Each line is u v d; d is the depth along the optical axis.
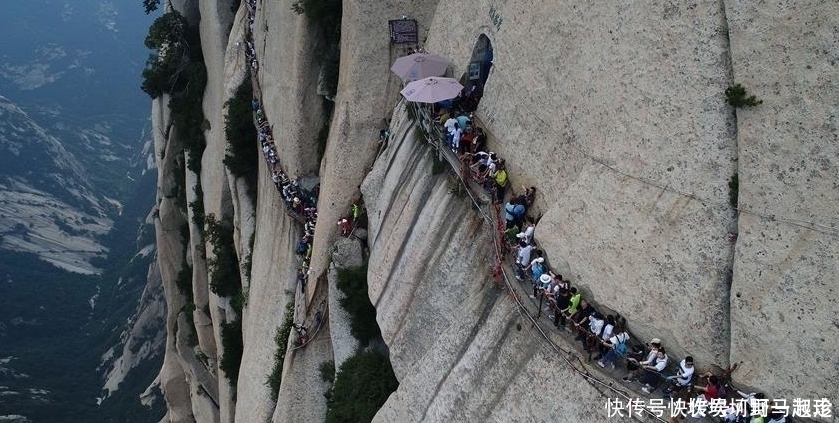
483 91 25.09
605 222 18.06
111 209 178.88
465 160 23.30
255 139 45.16
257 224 43.28
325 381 32.41
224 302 48.75
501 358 20.03
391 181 27.94
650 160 17.14
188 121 55.78
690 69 16.30
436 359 22.36
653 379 16.30
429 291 23.78
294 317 34.38
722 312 15.66
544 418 18.25
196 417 59.38
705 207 15.98
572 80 20.22
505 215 21.39
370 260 28.53
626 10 18.14
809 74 14.05
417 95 24.81
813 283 14.03
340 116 32.59
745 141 15.09
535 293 19.59
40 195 164.25
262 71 43.59
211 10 51.47
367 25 31.42
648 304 16.91
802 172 14.21
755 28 14.87
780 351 14.49
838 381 13.68
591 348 17.61
